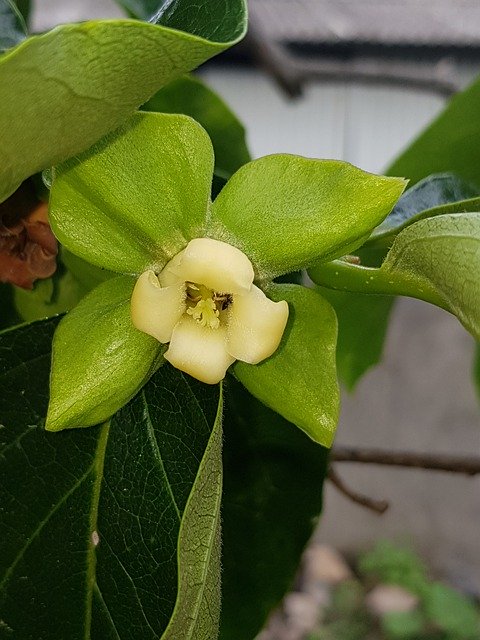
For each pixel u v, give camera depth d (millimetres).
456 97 129
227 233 69
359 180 65
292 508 99
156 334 70
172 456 79
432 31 333
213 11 68
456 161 137
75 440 80
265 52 184
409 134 371
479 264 64
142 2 121
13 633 77
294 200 67
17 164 60
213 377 71
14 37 95
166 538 77
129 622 77
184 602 60
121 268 71
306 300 74
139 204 68
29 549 79
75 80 54
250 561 101
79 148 62
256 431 98
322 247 68
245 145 121
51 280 94
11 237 89
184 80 116
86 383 71
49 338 81
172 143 65
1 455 80
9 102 53
